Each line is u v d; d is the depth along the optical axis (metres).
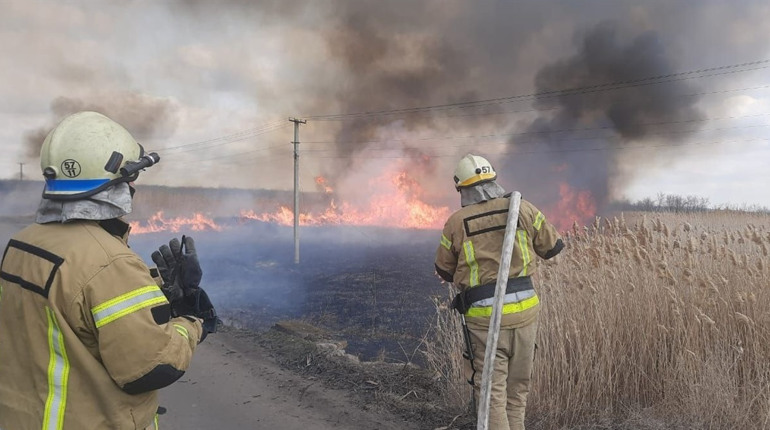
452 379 4.05
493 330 2.37
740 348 3.38
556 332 3.78
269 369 5.04
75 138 1.48
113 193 1.52
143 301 1.41
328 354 5.34
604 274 4.06
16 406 1.41
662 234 4.16
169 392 4.46
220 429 3.71
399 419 3.80
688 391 3.49
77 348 1.36
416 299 11.35
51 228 1.49
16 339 1.44
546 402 3.65
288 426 3.74
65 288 1.36
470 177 2.99
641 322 3.83
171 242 1.86
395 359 6.11
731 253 3.99
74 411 1.37
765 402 3.20
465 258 2.92
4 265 1.51
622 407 3.66
